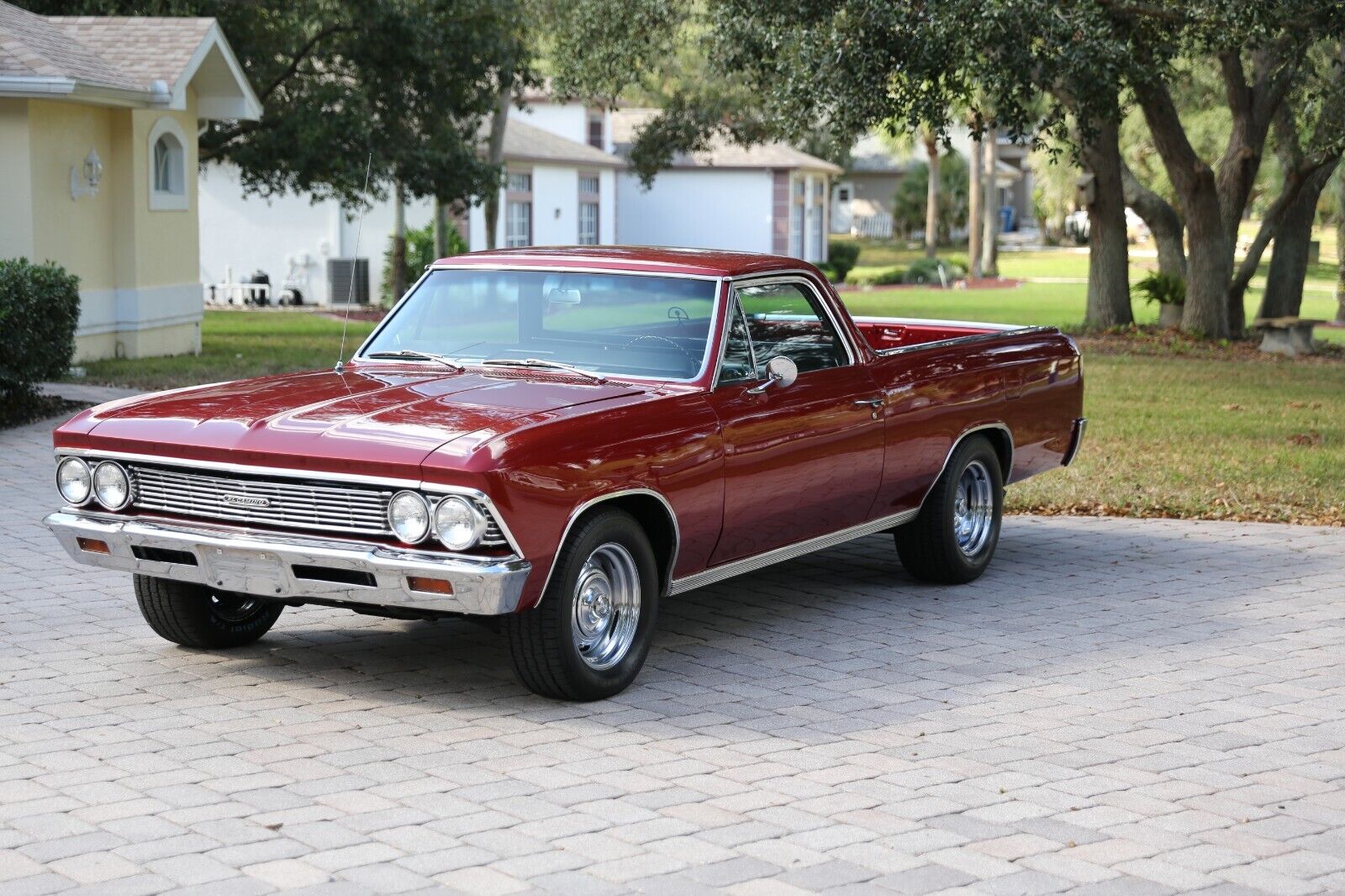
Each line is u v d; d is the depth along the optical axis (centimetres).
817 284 763
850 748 570
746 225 5103
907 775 540
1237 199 2603
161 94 1845
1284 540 1014
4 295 1290
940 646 730
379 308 3356
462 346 725
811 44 1597
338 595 579
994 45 1548
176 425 609
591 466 592
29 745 550
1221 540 1012
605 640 632
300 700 616
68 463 626
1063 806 511
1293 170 2512
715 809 498
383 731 577
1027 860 462
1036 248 7831
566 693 612
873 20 1545
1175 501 1123
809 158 5381
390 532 568
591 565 616
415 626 749
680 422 644
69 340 1412
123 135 1902
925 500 844
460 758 546
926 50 1523
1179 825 496
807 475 723
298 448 575
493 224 3431
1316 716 626
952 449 843
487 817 486
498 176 2558
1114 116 1702
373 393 643
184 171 2059
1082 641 744
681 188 5131
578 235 4528
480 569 552
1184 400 1714
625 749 562
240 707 605
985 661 702
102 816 479
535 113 4684
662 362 685
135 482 615
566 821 484
